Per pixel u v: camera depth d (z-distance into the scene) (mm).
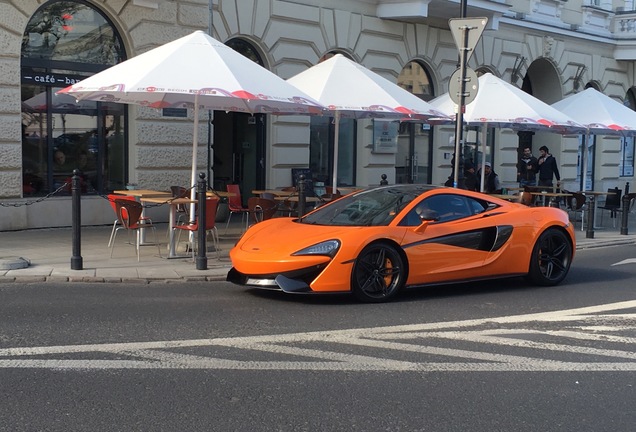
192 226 10586
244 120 17453
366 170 19266
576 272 10891
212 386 5172
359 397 5020
